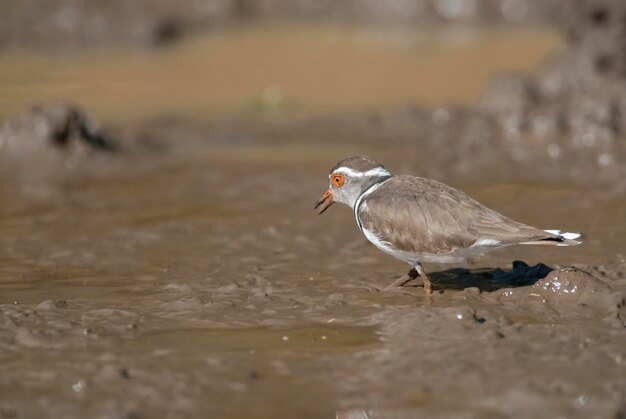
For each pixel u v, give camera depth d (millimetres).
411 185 12461
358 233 15398
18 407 9203
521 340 10656
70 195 17859
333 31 33219
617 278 12656
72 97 25156
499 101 22359
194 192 17906
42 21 31688
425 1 34562
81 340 10875
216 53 30328
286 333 11164
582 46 22719
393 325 11211
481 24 33781
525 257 13938
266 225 15836
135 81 27031
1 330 11180
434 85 25875
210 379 9836
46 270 13859
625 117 21047
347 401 9328
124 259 14305
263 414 9094
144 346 10742
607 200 16609
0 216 16609
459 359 10195
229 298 12422
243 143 21641
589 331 10914
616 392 9312
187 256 14391
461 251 11766
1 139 20812
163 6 33531
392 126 22531
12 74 27453
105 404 9250
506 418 8898
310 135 22172
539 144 20547
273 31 33250
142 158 20484
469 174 18641
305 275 13453
